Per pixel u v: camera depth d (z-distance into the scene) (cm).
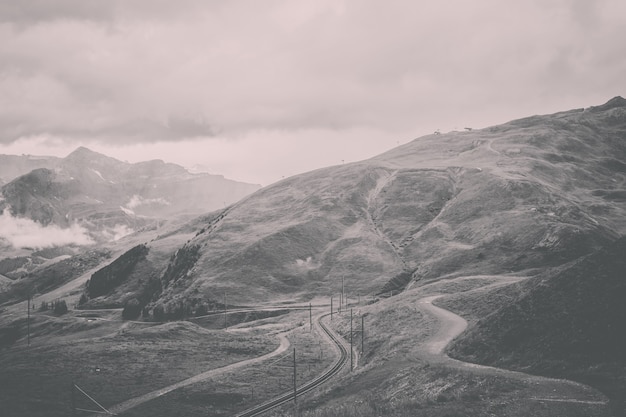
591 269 7312
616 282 6844
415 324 11444
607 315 6425
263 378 11825
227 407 10144
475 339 7694
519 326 7256
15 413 10144
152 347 15125
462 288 15675
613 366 5659
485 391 5469
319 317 19250
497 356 6956
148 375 12494
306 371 11925
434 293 15462
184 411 10056
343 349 13300
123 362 13625
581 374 5700
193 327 17725
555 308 7100
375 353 11031
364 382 7544
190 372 12681
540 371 6078
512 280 16088
